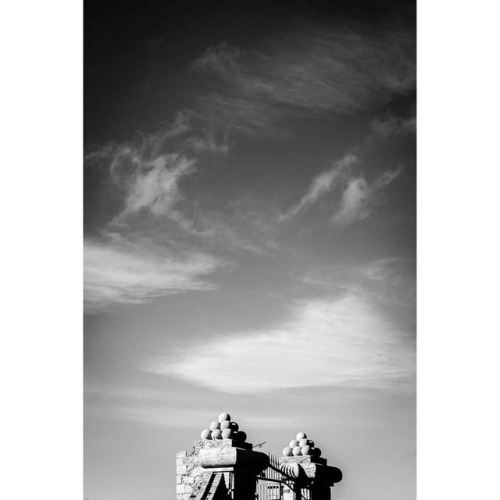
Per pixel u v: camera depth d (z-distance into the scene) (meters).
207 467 14.43
